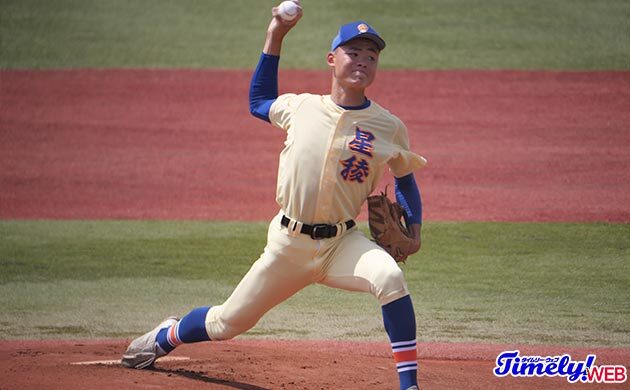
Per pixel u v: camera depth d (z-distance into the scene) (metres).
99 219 42.62
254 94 17.69
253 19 79.50
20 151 54.69
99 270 33.69
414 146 54.78
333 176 16.42
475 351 23.20
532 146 54.38
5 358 20.30
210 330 17.98
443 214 42.72
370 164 16.61
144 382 17.75
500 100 62.47
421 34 75.00
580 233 39.00
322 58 70.69
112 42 74.75
